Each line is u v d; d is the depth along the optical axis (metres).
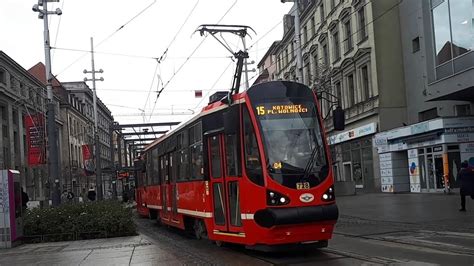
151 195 20.69
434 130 26.22
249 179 10.23
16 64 49.97
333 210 10.04
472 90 23.84
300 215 9.71
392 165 30.84
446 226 13.60
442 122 25.45
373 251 10.34
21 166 50.75
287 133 10.32
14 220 14.39
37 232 15.64
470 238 11.45
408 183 30.75
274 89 10.64
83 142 81.88
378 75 33.25
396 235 12.60
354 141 37.50
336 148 40.62
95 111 43.22
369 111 34.09
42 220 15.79
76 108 78.06
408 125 29.80
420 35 31.28
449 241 11.12
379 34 33.56
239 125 10.66
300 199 9.85
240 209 10.52
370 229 14.17
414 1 31.77
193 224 14.52
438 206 19.06
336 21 39.62
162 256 11.04
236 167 10.73
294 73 53.50
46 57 20.80
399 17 33.75
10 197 14.34
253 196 10.09
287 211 9.70
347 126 38.47
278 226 9.62
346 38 37.84
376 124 33.38
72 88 84.50
